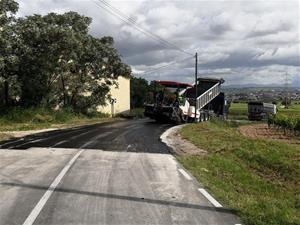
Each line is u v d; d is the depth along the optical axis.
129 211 8.28
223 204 8.93
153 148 18.59
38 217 7.78
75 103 47.28
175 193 9.93
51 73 41.19
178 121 37.06
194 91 43.66
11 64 34.53
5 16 33.16
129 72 49.41
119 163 14.31
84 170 12.81
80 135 24.08
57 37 38.28
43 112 38.09
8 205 8.62
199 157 16.42
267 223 7.57
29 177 11.61
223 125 45.75
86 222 7.52
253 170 15.45
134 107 80.56
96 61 47.06
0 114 34.75
